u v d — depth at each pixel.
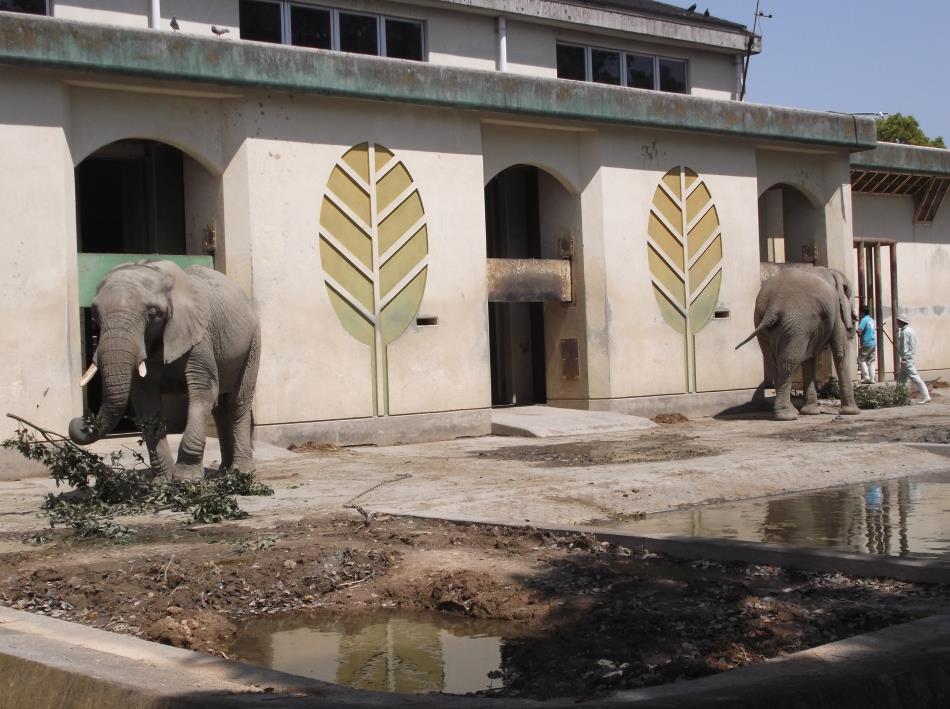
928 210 26.22
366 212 16.16
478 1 19.38
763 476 11.77
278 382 15.27
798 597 6.48
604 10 20.95
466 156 17.23
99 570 7.57
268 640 6.27
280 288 15.30
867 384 23.30
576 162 18.98
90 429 9.94
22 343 13.11
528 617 6.46
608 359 18.81
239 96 15.00
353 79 15.61
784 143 21.44
